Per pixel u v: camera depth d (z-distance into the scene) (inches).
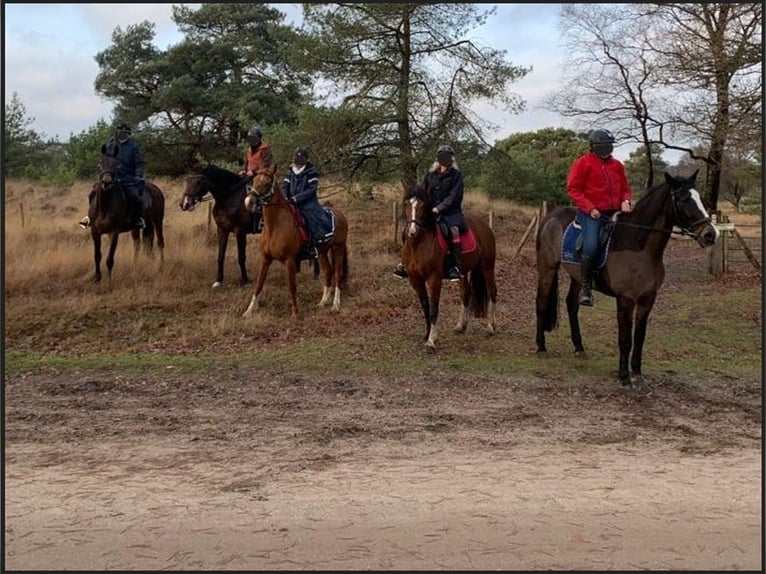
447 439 251.0
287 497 197.3
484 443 247.3
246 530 177.2
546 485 207.8
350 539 172.7
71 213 853.8
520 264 711.7
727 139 760.3
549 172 1397.6
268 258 442.0
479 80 695.7
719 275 693.9
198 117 1568.7
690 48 777.6
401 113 679.1
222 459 228.4
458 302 518.3
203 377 333.1
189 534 175.0
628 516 187.5
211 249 613.6
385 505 192.1
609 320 485.1
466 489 203.8
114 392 308.3
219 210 498.0
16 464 221.9
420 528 178.7
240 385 321.1
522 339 427.2
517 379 337.4
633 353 339.3
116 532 175.8
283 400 298.7
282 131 698.8
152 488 203.3
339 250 476.1
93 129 1408.7
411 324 451.2
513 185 954.1
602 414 287.9
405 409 288.0
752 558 166.2
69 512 186.9
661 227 326.3
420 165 722.8
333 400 299.9
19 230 620.4
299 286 519.5
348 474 215.2
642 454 238.4
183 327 423.5
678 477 216.2
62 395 302.8
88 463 223.6
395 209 733.9
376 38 697.6
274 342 401.4
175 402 294.2
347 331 426.6
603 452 239.9
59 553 165.5
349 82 703.7
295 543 170.7
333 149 684.7
